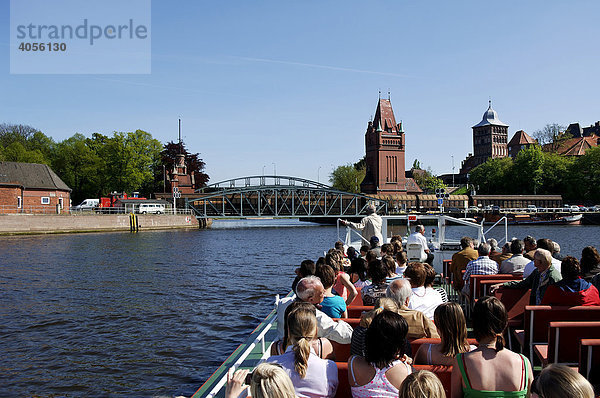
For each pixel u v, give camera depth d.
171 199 102.12
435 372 4.95
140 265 33.00
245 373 4.29
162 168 115.31
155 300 20.75
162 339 14.91
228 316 17.83
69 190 81.75
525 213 99.94
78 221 70.94
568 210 104.38
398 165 138.38
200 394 8.80
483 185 147.75
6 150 99.94
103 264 33.38
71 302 20.33
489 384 4.25
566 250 46.66
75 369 12.32
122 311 18.64
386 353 4.40
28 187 73.81
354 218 125.44
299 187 105.62
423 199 130.25
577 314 6.86
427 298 7.88
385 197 130.38
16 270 30.11
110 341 14.73
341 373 5.04
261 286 24.44
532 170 128.38
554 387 3.08
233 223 127.44
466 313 11.41
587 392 3.03
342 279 9.43
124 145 102.56
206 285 24.66
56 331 15.84
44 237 61.69
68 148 109.44
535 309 6.88
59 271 29.75
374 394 4.47
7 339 14.98
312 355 4.84
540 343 6.99
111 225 75.56
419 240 15.64
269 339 11.64
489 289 9.34
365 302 8.38
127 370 12.24
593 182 119.69
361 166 162.88
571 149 148.12
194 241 57.19
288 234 75.50
